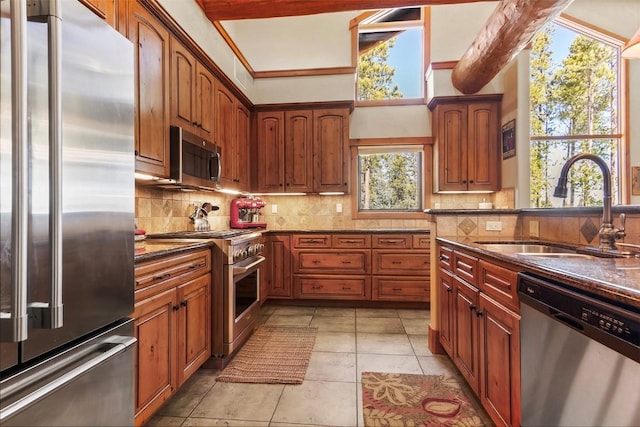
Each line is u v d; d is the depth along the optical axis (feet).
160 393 5.19
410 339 8.98
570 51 12.49
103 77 3.44
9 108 2.38
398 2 9.11
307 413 5.67
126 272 3.83
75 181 3.05
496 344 4.88
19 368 2.63
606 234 5.14
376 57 14.17
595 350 3.22
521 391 4.17
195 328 6.46
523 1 7.05
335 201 13.83
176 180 7.28
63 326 2.95
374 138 13.67
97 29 3.35
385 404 5.92
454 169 12.44
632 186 11.61
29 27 2.59
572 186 12.28
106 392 3.47
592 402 3.25
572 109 12.41
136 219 7.52
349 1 8.97
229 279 7.29
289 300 12.51
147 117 6.36
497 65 9.94
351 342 8.78
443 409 5.78
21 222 2.38
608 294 2.78
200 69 8.71
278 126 13.14
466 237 7.66
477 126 12.37
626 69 11.90
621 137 11.99
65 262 2.94
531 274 4.04
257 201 12.55
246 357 7.88
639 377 2.85
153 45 6.59
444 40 13.51
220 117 10.07
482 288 5.43
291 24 14.11
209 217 11.05
